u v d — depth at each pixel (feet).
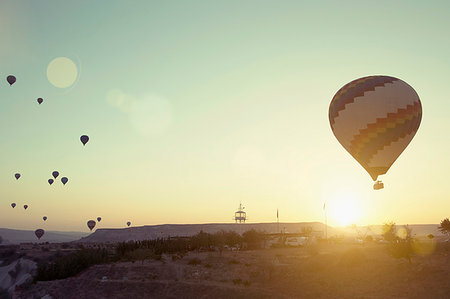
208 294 144.97
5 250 314.35
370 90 137.39
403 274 133.49
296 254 224.12
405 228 215.31
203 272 180.75
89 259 214.28
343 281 137.39
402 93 136.98
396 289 119.34
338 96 146.72
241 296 136.87
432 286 115.44
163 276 178.50
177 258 222.48
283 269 170.81
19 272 247.09
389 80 139.74
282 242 314.76
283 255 219.00
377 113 135.33
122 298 154.81
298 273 160.25
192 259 209.15
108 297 157.48
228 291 142.92
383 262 156.25
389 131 135.74
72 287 175.22
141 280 172.55
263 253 233.96
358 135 139.74
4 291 222.28
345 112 141.28
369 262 159.33
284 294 132.46
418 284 120.26
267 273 168.14
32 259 262.06
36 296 173.47
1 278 248.11
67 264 201.98
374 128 136.26
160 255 234.38
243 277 168.86
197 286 153.89
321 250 232.53
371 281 132.67
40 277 194.70
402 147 139.95
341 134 146.20
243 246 286.66
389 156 139.95
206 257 220.02
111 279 178.19
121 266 198.80
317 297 124.67
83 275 191.21
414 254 168.86
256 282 157.79
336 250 226.38
